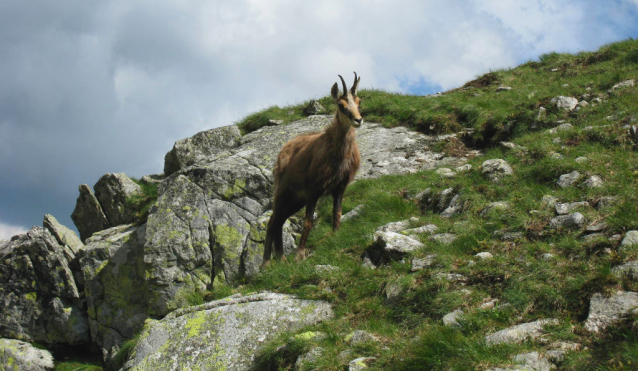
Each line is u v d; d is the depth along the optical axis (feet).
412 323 19.38
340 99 27.58
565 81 50.49
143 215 45.91
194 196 39.63
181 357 21.40
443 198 30.83
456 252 23.15
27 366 40.65
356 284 22.95
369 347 17.84
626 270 17.33
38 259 43.21
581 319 16.30
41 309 43.06
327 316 21.72
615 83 43.14
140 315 39.78
